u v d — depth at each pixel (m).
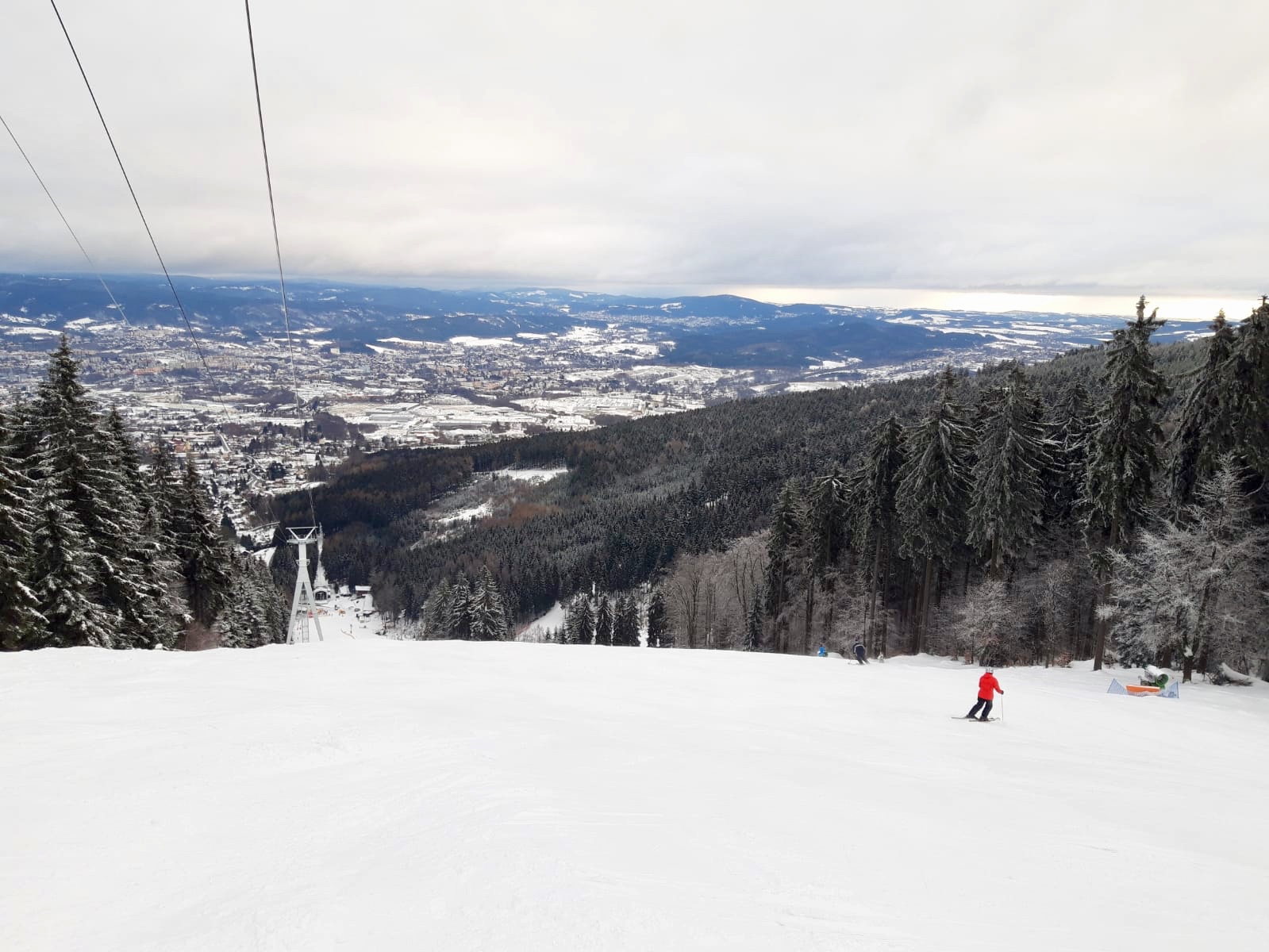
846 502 46.31
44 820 7.56
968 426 40.50
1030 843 8.48
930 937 5.61
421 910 5.51
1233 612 27.44
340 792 8.60
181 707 13.33
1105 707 21.31
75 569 29.17
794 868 6.85
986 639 36.28
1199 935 6.17
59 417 31.30
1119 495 30.31
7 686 15.05
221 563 45.53
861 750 13.59
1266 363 27.42
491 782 8.95
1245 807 11.47
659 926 5.35
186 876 6.33
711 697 19.41
